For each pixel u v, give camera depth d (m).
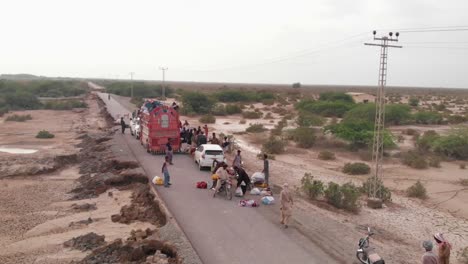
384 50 22.20
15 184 26.47
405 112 64.31
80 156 34.72
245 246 14.09
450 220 21.58
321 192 22.58
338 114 74.12
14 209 21.33
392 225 19.92
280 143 39.84
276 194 21.53
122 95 138.62
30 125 60.44
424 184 29.23
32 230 18.02
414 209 23.16
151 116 31.69
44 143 43.97
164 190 21.42
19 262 14.65
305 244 14.44
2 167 29.80
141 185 23.61
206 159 26.16
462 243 18.45
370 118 60.88
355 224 19.02
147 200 20.55
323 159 37.47
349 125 44.00
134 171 25.64
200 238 14.70
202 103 78.38
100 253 14.13
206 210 18.03
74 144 42.81
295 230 15.82
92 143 40.22
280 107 93.56
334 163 35.88
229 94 111.50
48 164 30.75
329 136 46.34
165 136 31.97
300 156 38.38
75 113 81.00
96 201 22.03
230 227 15.94
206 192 21.16
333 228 16.47
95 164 30.67
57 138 47.50
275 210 18.41
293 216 17.61
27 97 92.25
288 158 37.06
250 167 30.05
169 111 32.00
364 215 21.09
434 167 35.22
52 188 25.58
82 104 94.81
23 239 17.06
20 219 19.67
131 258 13.44
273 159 35.59
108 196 22.73
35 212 20.81
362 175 31.47
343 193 21.94
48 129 55.72
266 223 16.55
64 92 139.00
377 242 16.48
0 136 49.12
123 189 23.75
